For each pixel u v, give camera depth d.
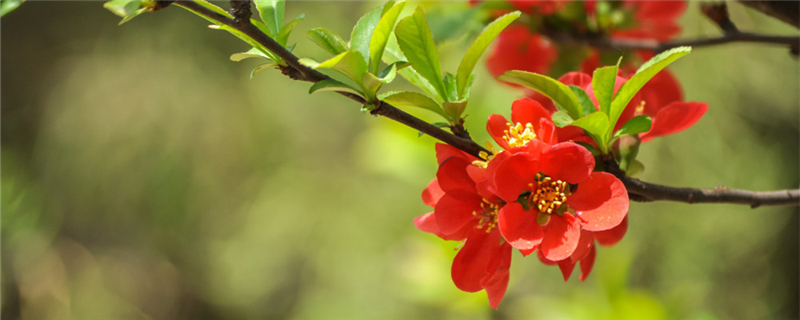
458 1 0.85
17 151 2.30
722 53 1.65
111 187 2.28
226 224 2.45
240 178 2.39
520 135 0.71
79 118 2.29
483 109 1.06
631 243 1.73
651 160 1.69
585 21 0.85
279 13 0.71
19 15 2.36
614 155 0.73
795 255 1.89
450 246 1.15
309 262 2.37
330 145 2.39
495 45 0.88
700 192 0.73
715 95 1.69
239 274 2.49
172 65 2.26
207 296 2.59
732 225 1.84
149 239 2.42
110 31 2.29
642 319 1.06
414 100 0.71
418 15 0.70
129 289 2.42
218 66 2.27
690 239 1.80
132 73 2.26
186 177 2.29
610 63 0.85
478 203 0.71
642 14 0.86
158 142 2.26
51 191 2.27
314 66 0.69
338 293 2.19
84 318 2.32
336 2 2.21
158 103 2.25
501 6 0.85
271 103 2.31
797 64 1.71
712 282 1.82
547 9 0.85
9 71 2.35
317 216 2.31
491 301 0.71
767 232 1.89
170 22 2.24
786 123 1.78
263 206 2.38
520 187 0.70
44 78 2.35
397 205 2.03
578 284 1.48
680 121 0.73
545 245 0.70
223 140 2.30
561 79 0.74
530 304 1.43
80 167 2.28
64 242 2.32
